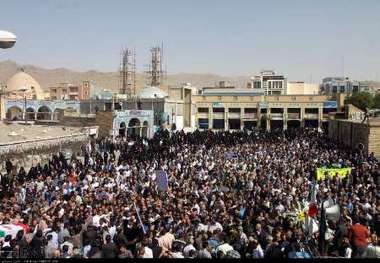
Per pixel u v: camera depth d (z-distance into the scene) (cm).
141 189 2141
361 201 1716
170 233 1234
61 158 3297
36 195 2012
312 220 1439
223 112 9631
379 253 1128
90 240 1168
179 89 9450
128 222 1321
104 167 3009
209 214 1482
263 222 1347
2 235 1245
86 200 1731
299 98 9344
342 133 5938
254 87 13038
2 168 3366
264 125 9475
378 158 4262
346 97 9288
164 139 5169
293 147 4503
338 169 2531
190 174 2562
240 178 2372
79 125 6531
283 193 1919
